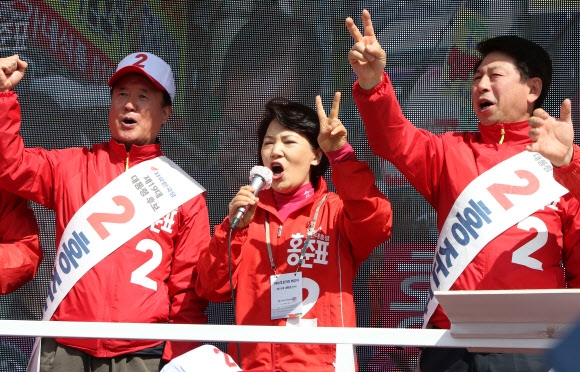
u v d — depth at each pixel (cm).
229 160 358
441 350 262
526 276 259
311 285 274
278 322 271
